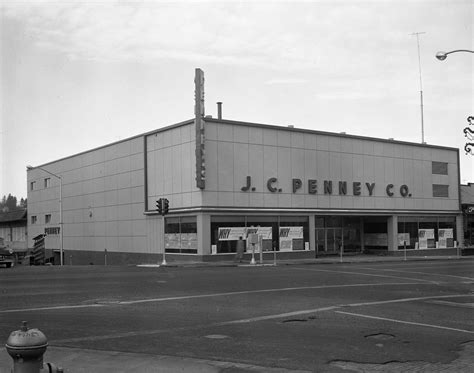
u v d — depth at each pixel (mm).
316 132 39938
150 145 39156
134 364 7715
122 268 28812
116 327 10727
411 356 8477
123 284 18984
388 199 44156
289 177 38156
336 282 20328
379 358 8312
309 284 19438
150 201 39125
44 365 4965
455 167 49906
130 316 12094
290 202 38000
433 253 47344
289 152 38312
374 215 43406
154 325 10977
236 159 35625
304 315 12359
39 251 53312
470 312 13062
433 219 47906
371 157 43312
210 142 34500
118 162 43375
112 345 9039
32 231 62219
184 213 35562
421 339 9781
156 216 38438
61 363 7738
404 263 34531
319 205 39625
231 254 35062
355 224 45688
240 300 14883
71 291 16766
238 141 35781
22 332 4605
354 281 20812
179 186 36125
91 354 8312
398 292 17297
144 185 39531
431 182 47688
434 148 48156
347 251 44656
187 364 7750
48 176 57500
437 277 23250
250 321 11516
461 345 9305
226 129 35312
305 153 39188
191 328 10656
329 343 9344
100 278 21344
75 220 50906
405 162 45781
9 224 72188
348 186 41562
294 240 38250
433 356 8492
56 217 55406
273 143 37500
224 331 10359
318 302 14602
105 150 45344
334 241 43750
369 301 14930
